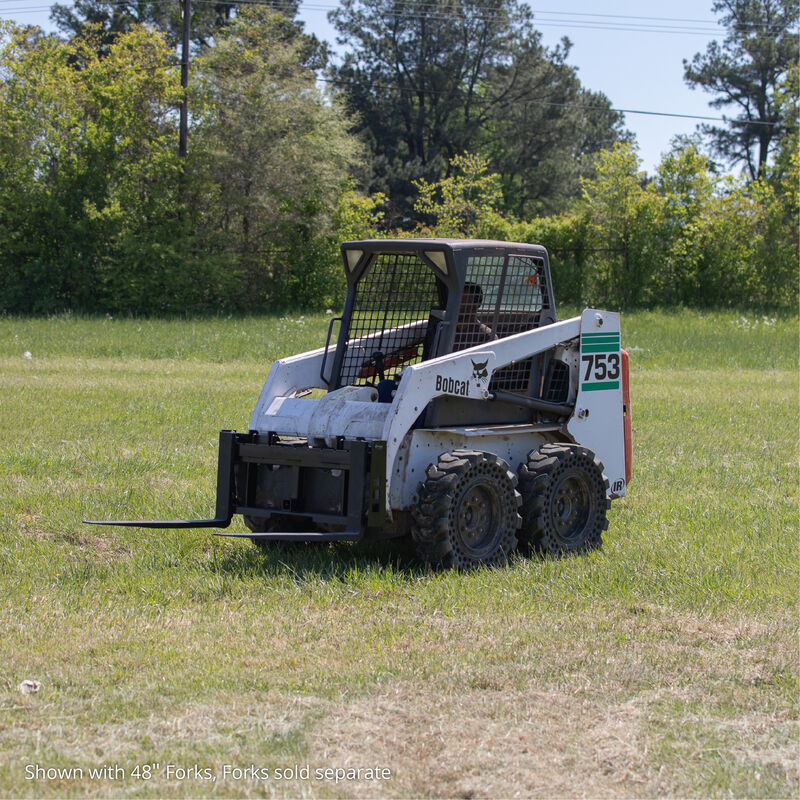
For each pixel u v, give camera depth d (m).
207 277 74.38
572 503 15.73
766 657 11.09
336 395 14.69
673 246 85.06
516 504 14.81
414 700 9.74
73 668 10.38
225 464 14.83
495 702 9.72
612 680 10.32
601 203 87.44
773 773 8.47
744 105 125.75
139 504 17.62
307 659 10.77
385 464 13.67
